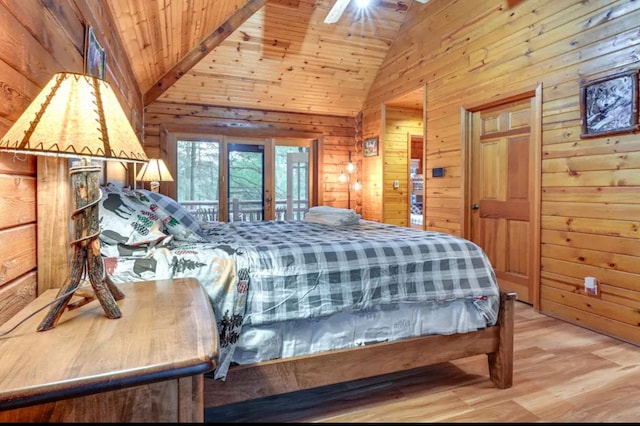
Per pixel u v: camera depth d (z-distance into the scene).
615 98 2.47
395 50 5.09
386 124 5.55
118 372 0.72
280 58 4.94
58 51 1.52
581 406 1.71
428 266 1.86
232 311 1.50
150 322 0.96
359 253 1.78
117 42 2.82
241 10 4.16
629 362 2.15
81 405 0.74
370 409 1.73
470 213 3.90
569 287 2.82
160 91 4.74
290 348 1.60
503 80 3.39
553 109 2.92
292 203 5.99
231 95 5.30
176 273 1.47
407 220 5.75
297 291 1.61
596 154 2.62
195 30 3.78
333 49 5.03
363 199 6.16
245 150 5.65
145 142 5.07
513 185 3.43
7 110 1.08
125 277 1.42
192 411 0.80
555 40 2.90
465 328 1.86
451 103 4.06
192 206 5.38
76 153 0.86
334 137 6.16
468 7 3.79
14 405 0.66
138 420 0.77
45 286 1.32
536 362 2.16
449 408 1.72
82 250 0.99
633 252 2.40
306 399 1.82
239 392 1.50
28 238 1.24
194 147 5.37
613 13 2.49
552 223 2.95
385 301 1.74
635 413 1.65
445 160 4.18
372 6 4.57
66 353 0.79
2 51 1.05
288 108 5.77
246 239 2.10
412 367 1.79
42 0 1.36
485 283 1.90
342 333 1.69
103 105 0.96
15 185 1.14
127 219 1.63
